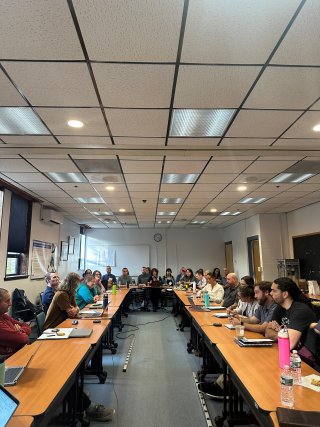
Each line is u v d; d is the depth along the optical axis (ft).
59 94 7.89
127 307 27.48
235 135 10.55
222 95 8.01
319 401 4.75
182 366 13.00
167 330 20.07
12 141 10.91
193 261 39.17
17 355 6.92
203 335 10.34
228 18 5.45
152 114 9.01
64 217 28.96
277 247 26.63
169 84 7.48
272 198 20.89
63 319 11.90
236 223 34.12
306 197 20.54
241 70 6.95
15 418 4.17
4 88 7.59
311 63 6.72
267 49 6.26
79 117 9.17
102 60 6.54
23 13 5.28
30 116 9.14
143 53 6.32
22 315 17.66
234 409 8.21
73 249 32.68
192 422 8.45
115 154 11.90
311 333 7.21
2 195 16.87
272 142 11.19
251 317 10.94
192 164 13.65
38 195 19.63
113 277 30.09
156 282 29.12
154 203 22.67
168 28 5.65
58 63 6.63
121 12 5.28
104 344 14.93
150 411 9.07
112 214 27.61
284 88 7.71
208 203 22.76
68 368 6.13
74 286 12.67
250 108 8.71
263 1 5.13
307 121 9.53
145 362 13.53
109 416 8.56
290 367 5.63
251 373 5.94
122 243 39.06
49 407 4.58
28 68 6.79
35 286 21.39
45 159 12.86
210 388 10.12
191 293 22.80
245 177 15.76
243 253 31.68
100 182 16.61
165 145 11.41
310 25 5.64
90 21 5.47
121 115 9.05
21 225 19.88
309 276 22.91
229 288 16.22
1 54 6.31
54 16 5.35
